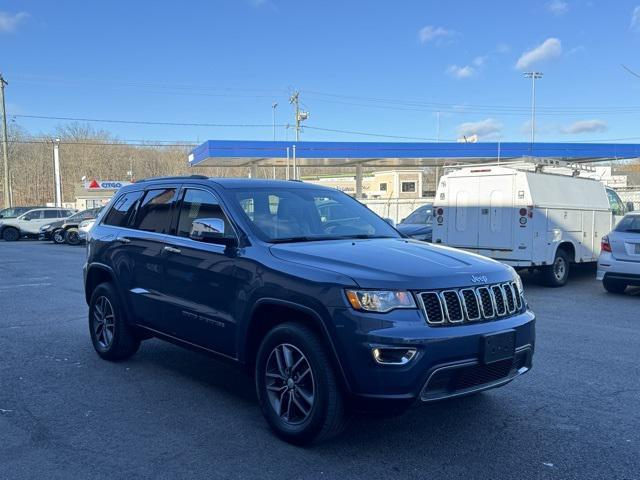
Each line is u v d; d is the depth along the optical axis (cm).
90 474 387
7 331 806
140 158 8412
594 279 1334
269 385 445
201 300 506
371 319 382
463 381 402
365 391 382
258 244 469
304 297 411
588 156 3672
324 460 406
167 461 406
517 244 1135
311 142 3325
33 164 7956
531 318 450
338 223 545
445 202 1241
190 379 590
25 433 455
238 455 414
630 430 458
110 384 574
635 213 1090
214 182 541
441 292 398
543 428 462
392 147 3444
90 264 668
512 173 1139
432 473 387
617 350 695
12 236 3156
